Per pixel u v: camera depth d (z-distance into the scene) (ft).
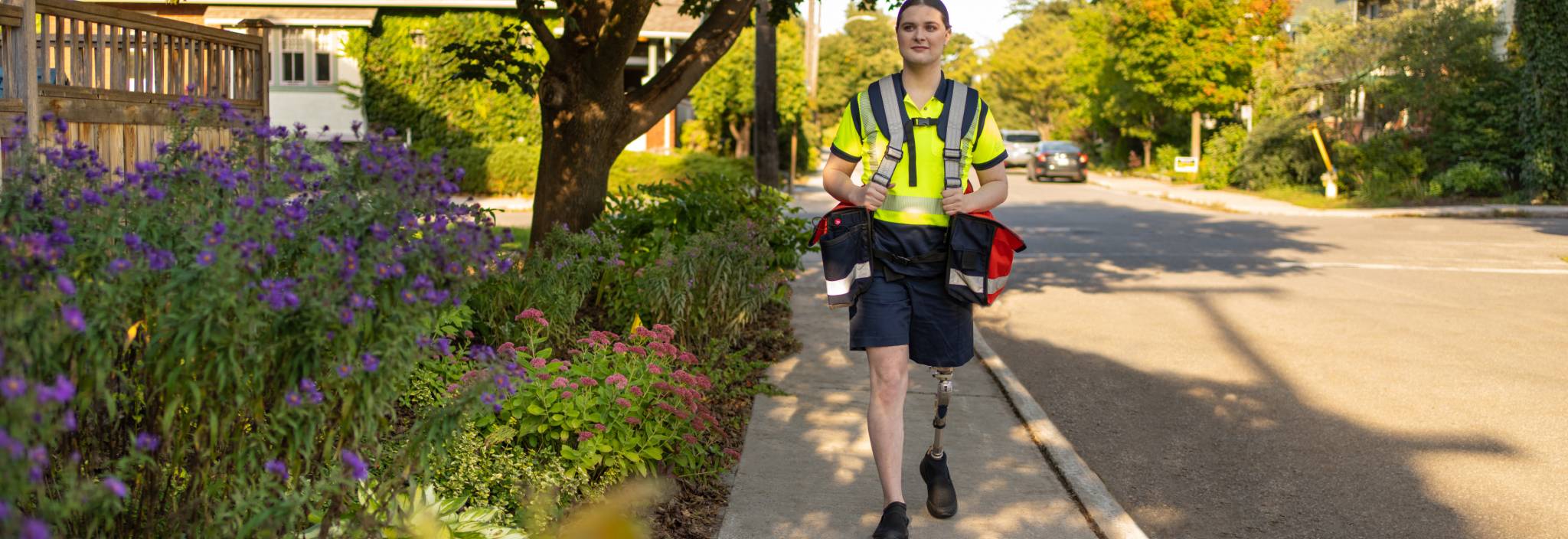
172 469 9.27
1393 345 28.48
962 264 13.24
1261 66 109.70
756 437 18.76
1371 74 89.15
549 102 29.22
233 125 10.15
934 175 13.32
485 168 86.12
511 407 15.23
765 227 30.42
